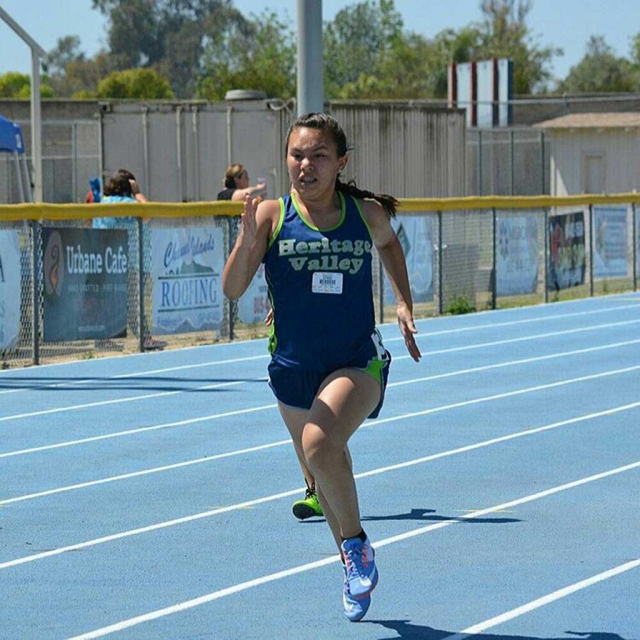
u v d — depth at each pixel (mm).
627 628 8734
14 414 18688
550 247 37062
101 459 15258
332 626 8820
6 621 8969
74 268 25094
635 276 40344
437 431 16875
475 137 73062
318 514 11891
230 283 8664
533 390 20641
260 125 42750
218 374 22844
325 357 8719
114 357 25328
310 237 8625
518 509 12375
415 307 32594
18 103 76375
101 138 44469
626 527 11617
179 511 12438
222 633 8672
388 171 45469
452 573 10133
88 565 10484
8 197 52719
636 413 18344
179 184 43875
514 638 8547
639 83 178625
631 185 64625
